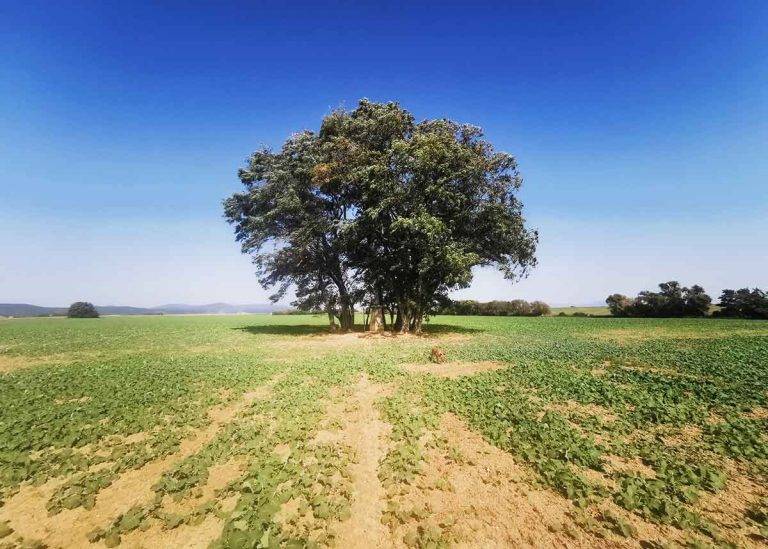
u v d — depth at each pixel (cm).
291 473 605
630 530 452
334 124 3103
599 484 566
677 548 424
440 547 429
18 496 553
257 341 2723
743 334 2769
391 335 3012
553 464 625
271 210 3017
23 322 6144
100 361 1806
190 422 873
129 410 964
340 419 888
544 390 1109
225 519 488
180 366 1622
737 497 533
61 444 740
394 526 477
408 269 2983
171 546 442
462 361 1677
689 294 5819
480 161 2780
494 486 574
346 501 526
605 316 6494
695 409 901
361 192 2994
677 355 1720
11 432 801
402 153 2630
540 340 2538
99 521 493
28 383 1302
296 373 1427
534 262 3262
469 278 2583
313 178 2928
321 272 3341
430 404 985
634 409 920
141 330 4006
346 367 1531
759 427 782
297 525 476
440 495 550
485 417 870
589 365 1500
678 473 591
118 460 677
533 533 461
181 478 597
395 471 618
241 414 927
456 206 2723
